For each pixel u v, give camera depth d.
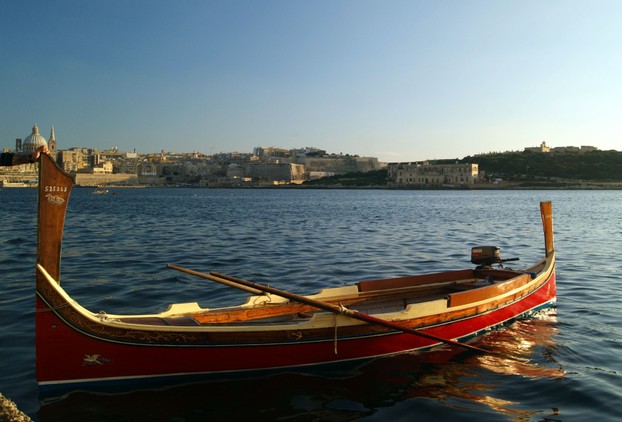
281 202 117.44
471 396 10.04
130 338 9.52
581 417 9.19
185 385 10.02
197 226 48.59
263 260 26.58
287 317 12.30
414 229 46.59
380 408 9.48
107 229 44.19
